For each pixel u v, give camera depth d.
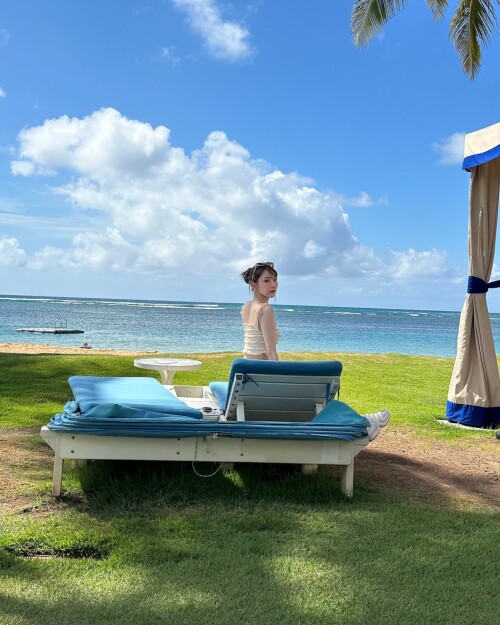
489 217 7.94
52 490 4.16
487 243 7.89
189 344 28.48
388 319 85.44
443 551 3.38
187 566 3.07
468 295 7.93
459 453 6.22
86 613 2.56
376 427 4.63
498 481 5.19
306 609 2.67
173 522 3.68
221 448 4.20
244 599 2.73
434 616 2.66
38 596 2.70
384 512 4.04
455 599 2.83
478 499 4.62
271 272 5.09
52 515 3.80
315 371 4.46
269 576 2.99
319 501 4.32
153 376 10.81
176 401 4.49
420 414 8.39
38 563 3.06
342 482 4.47
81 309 81.25
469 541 3.54
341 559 3.22
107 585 2.83
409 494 4.65
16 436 6.07
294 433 4.19
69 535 3.41
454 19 10.77
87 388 4.92
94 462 4.91
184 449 4.15
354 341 34.50
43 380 9.79
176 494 4.21
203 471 4.78
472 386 7.79
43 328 38.94
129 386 5.16
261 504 4.14
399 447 6.40
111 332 37.12
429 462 5.78
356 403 9.22
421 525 3.80
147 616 2.55
